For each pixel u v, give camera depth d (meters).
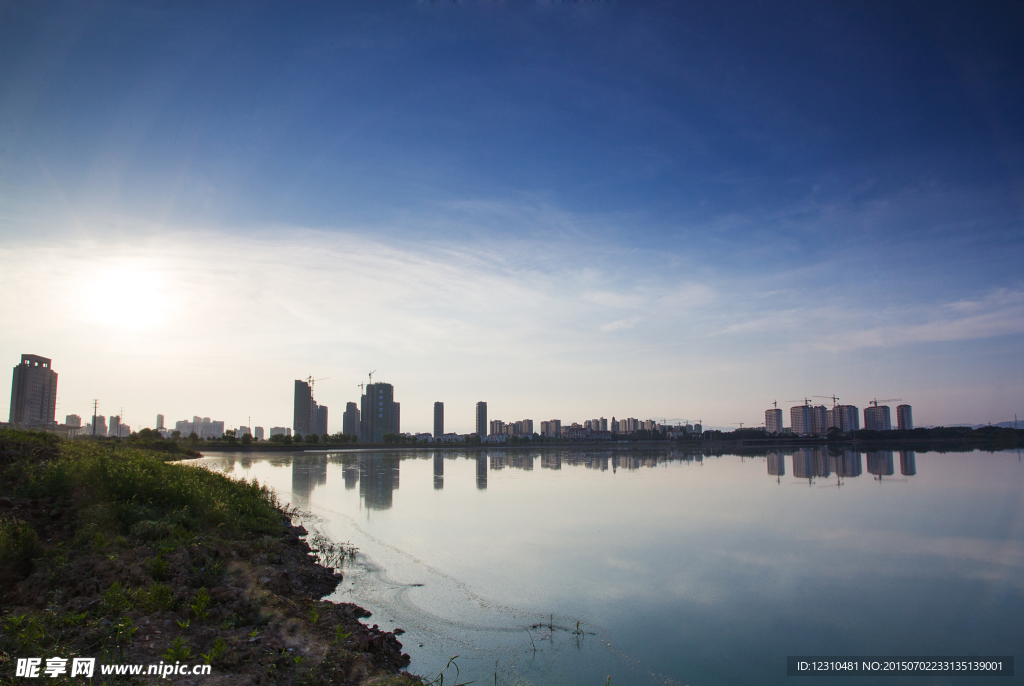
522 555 22.94
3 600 12.10
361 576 19.25
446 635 14.45
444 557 22.27
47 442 28.92
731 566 22.20
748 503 39.62
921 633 15.67
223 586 13.88
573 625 15.49
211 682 9.05
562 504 37.47
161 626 11.07
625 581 19.73
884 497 43.94
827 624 16.19
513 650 13.69
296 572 18.30
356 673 10.47
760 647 14.41
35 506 17.41
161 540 16.55
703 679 12.54
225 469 61.56
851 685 12.49
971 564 23.25
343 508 34.31
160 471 25.78
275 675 9.61
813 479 58.69
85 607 11.29
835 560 23.58
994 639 15.25
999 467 78.88
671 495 43.41
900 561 23.64
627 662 13.20
